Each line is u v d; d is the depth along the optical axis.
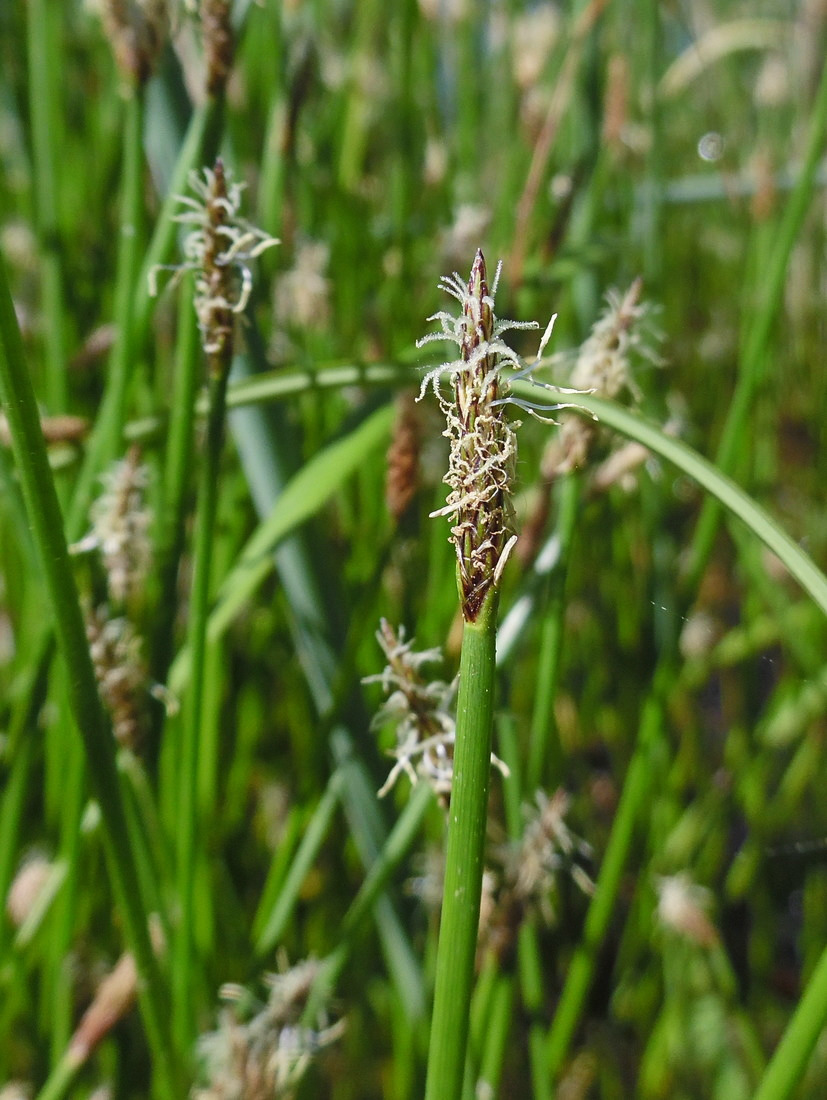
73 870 0.14
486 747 0.08
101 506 0.14
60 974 0.15
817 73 0.32
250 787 0.24
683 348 0.36
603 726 0.26
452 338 0.08
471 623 0.08
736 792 0.24
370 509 0.21
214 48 0.13
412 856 0.18
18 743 0.15
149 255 0.14
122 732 0.13
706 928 0.19
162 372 0.24
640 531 0.27
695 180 0.37
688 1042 0.21
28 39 0.22
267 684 0.24
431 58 0.27
